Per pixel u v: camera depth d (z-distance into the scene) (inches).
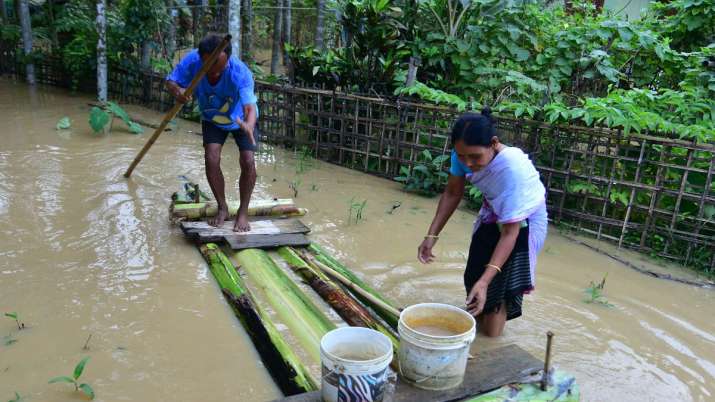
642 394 100.3
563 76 251.0
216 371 98.5
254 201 177.2
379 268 148.2
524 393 85.5
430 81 261.0
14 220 159.5
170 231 161.0
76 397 88.7
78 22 429.4
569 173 185.2
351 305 120.1
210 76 147.4
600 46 243.9
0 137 261.0
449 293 135.9
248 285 131.3
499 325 115.3
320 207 194.9
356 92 261.7
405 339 85.1
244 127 143.3
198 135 299.4
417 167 217.8
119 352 101.4
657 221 171.9
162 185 204.2
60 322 109.6
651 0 371.9
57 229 155.5
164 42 447.5
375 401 77.1
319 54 289.0
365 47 259.8
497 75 261.3
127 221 165.5
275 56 454.3
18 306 114.2
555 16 299.7
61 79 425.4
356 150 249.8
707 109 200.1
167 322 112.9
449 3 251.9
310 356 103.8
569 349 113.8
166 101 355.3
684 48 260.5
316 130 269.0
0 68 459.2
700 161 168.1
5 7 510.6
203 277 134.0
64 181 199.2
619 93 212.7
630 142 173.6
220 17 462.9
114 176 209.8
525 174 102.2
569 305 133.7
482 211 115.0
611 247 176.2
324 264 144.6
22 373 93.4
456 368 84.7
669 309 135.3
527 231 108.9
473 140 96.6
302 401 82.4
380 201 207.3
